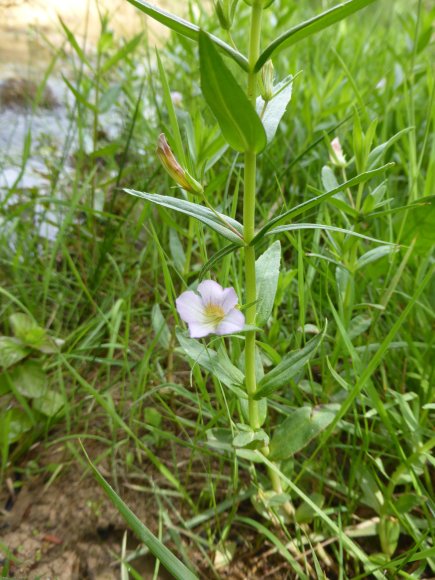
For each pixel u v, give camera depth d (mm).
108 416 109
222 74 59
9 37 303
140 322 132
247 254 78
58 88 240
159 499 94
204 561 89
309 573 87
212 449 103
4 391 104
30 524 94
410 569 87
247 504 97
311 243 128
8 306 126
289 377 79
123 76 242
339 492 97
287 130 180
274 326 105
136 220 153
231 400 101
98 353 122
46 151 187
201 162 112
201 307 77
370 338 106
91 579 87
